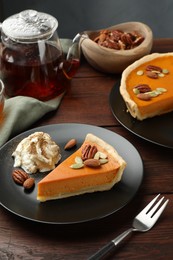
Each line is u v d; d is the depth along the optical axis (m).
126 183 0.91
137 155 0.95
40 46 1.08
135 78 1.17
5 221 0.88
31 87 1.12
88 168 0.91
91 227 0.87
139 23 1.27
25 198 0.89
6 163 0.95
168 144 1.00
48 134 1.01
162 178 0.95
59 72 1.13
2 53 1.11
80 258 0.83
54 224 0.86
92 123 1.08
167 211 0.89
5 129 1.05
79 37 1.15
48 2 1.98
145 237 0.85
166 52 1.28
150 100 1.10
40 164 0.95
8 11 1.99
